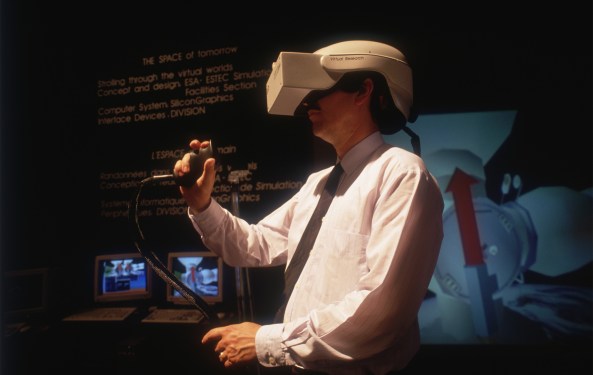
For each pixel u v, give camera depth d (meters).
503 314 2.31
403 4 2.45
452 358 2.34
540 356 2.28
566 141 2.31
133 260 2.61
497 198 2.35
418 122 2.42
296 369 1.02
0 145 2.76
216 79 2.61
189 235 2.63
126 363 2.21
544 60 2.34
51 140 2.75
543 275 2.30
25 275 2.52
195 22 2.64
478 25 2.39
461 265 2.35
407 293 0.84
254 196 2.54
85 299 2.71
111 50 2.72
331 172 1.15
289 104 1.14
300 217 1.17
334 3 2.50
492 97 2.38
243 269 2.06
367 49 1.01
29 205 2.75
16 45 2.77
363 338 0.85
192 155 1.13
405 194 0.88
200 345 2.29
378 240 0.87
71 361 2.36
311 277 1.00
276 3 2.56
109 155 2.71
